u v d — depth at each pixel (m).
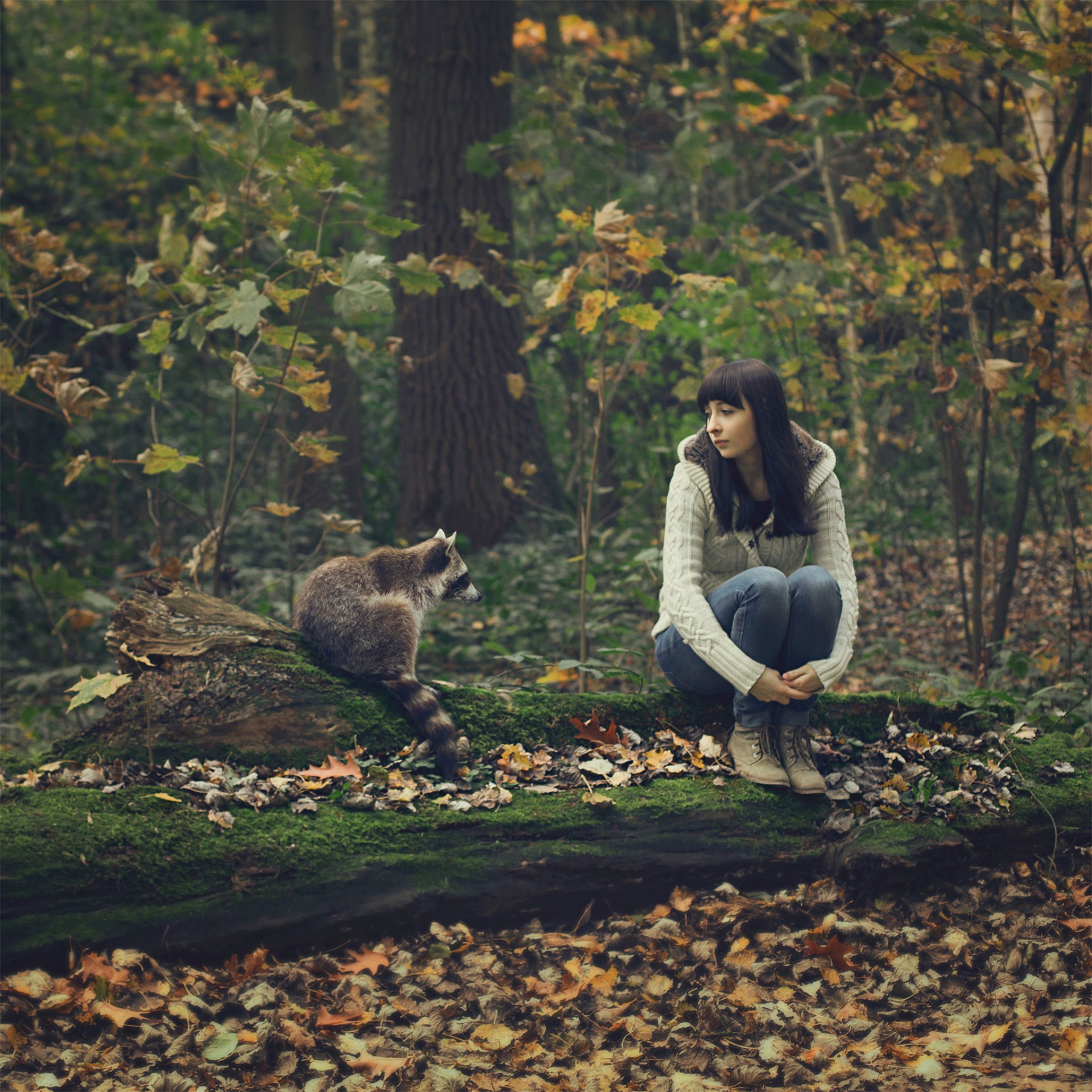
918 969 3.19
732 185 12.80
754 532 3.73
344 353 6.58
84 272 5.32
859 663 6.23
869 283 7.18
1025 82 4.43
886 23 5.06
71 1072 2.68
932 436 9.13
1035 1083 2.66
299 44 10.30
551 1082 2.75
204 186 5.79
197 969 3.12
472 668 6.81
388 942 3.30
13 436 7.98
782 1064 2.79
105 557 8.38
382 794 3.56
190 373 8.82
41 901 3.01
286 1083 2.72
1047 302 4.91
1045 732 4.68
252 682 3.73
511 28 9.65
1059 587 7.89
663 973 3.21
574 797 3.61
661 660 4.05
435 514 9.57
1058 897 3.57
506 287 9.30
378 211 9.21
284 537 8.99
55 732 5.72
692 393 6.34
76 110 11.05
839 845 3.59
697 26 15.07
